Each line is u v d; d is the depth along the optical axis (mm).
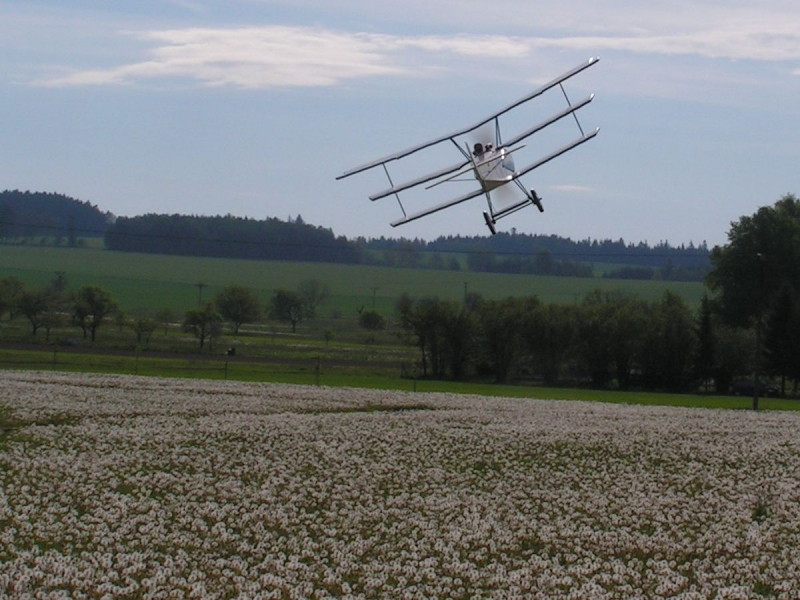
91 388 49906
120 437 34781
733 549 21875
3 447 32219
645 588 19172
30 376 55031
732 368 80688
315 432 37344
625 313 82750
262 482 28078
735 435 39844
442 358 83375
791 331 80312
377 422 40750
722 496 27625
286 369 70625
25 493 25266
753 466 32625
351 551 21031
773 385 83562
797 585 19484
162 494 26078
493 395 59875
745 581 19750
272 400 48156
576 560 20984
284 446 33969
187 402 45750
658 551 21781
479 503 26031
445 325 82875
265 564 19781
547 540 22344
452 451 34000
